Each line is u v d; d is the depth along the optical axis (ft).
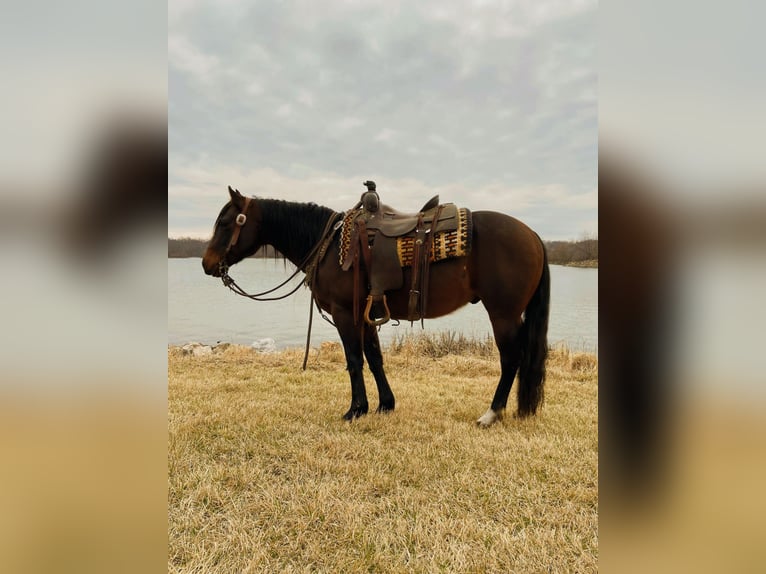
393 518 6.35
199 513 6.39
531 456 8.27
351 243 9.75
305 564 5.40
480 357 20.76
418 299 9.55
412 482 7.40
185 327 33.94
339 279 10.18
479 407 11.53
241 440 9.06
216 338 29.19
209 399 12.10
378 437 9.37
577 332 30.45
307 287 11.09
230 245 10.79
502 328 9.62
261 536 5.87
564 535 5.92
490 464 8.01
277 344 27.25
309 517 6.31
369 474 7.51
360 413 10.51
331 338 29.40
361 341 10.57
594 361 17.70
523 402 9.89
